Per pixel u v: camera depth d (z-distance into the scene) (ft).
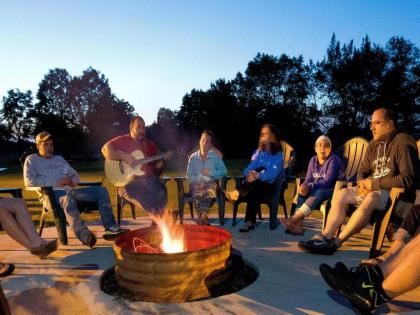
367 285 7.44
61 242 13.91
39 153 15.03
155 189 15.08
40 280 10.36
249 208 15.70
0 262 11.00
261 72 158.71
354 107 121.49
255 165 16.06
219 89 154.61
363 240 14.07
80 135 184.65
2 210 10.98
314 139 129.70
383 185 11.40
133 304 8.81
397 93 112.98
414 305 8.34
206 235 11.42
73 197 13.74
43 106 190.70
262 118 145.79
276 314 8.08
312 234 15.07
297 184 16.31
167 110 175.01
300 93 152.35
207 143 16.49
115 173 15.48
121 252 9.32
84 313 8.37
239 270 11.51
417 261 6.92
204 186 16.33
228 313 8.17
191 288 9.04
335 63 122.11
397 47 118.42
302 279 10.09
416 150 11.34
